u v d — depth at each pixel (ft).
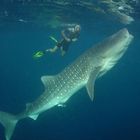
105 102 272.92
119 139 114.83
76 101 195.72
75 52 250.78
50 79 19.26
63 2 70.74
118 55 18.81
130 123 143.43
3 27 126.21
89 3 69.15
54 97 19.12
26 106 20.51
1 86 268.00
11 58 427.74
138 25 90.48
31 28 124.88
